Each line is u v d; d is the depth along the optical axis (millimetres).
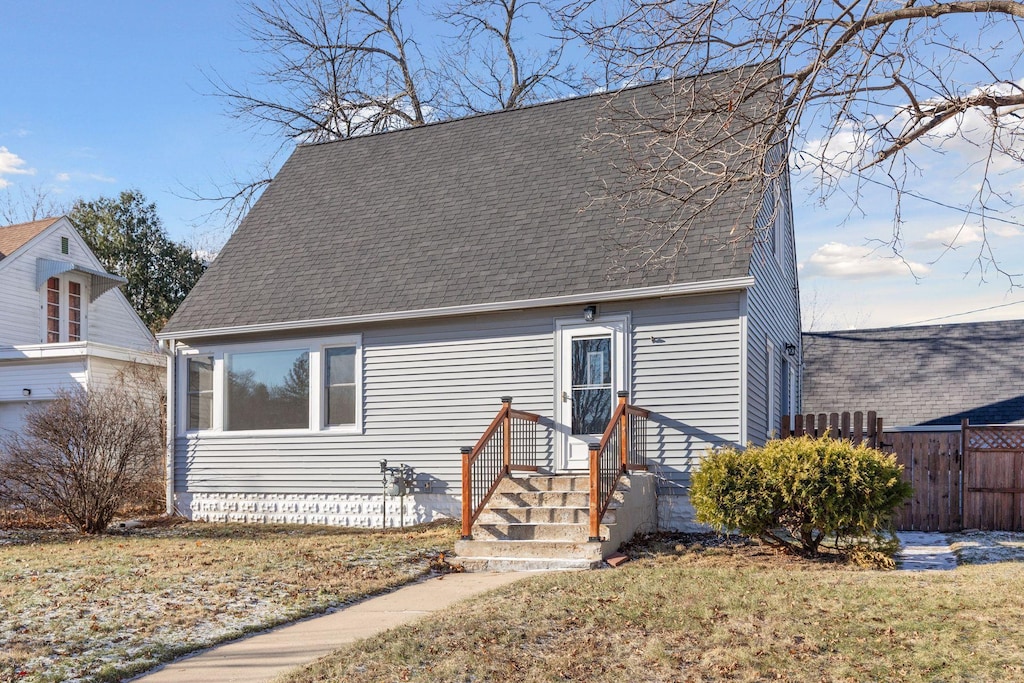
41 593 9672
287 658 7152
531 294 14172
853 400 21766
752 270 13539
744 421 12961
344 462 15836
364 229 17453
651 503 13273
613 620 7789
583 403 14055
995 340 22328
